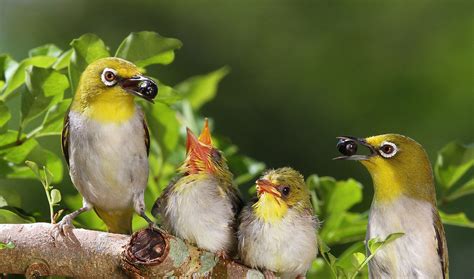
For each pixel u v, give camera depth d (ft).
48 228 30.42
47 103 35.40
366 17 77.66
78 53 36.04
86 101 34.68
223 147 42.50
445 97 73.72
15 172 36.88
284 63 77.15
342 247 58.03
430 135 72.74
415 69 75.61
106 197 35.32
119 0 77.77
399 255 35.27
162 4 77.15
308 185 39.32
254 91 76.18
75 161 35.14
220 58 77.20
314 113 74.95
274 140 74.02
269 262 32.35
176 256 29.66
